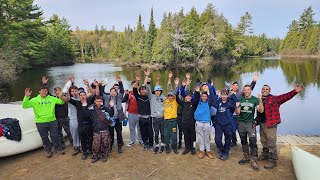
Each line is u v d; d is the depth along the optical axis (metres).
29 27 32.00
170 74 7.12
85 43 93.56
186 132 5.93
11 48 26.44
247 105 5.27
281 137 7.30
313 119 12.25
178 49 48.47
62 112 6.26
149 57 54.44
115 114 6.09
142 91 6.10
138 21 61.56
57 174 5.22
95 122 5.63
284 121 12.02
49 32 56.16
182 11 52.28
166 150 6.10
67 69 45.00
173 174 5.16
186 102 5.88
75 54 72.38
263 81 25.66
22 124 6.03
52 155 6.09
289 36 88.44
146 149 6.32
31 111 6.99
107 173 5.23
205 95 5.62
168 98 5.96
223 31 53.28
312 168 4.55
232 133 5.79
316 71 33.84
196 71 40.06
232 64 52.06
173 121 5.96
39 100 5.77
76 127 5.91
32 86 24.00
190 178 5.00
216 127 5.71
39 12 34.38
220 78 29.92
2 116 6.48
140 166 5.50
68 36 69.56
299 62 53.62
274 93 19.70
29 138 6.13
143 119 6.17
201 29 53.34
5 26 26.75
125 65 57.16
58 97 5.98
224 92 5.60
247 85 5.34
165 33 48.62
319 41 73.12
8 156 6.05
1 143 5.64
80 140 5.83
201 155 5.80
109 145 5.80
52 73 36.81
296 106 14.66
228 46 57.09
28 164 5.68
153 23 54.09
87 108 5.69
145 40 55.38
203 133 5.77
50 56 55.03
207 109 5.72
